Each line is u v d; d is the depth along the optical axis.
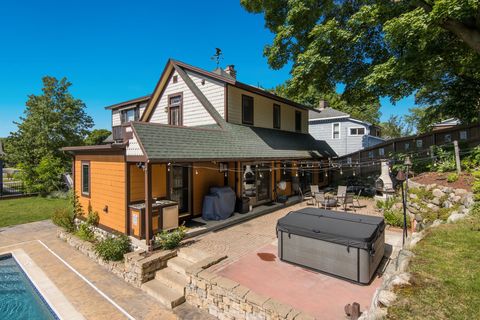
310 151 14.30
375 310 2.91
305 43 12.75
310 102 28.88
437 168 9.24
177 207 7.66
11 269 7.24
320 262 5.25
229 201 9.46
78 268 6.89
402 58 10.01
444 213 6.77
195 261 6.09
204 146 8.33
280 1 13.02
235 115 11.34
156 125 7.54
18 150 19.02
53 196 16.39
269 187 12.20
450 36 9.96
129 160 7.07
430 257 3.80
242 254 6.29
